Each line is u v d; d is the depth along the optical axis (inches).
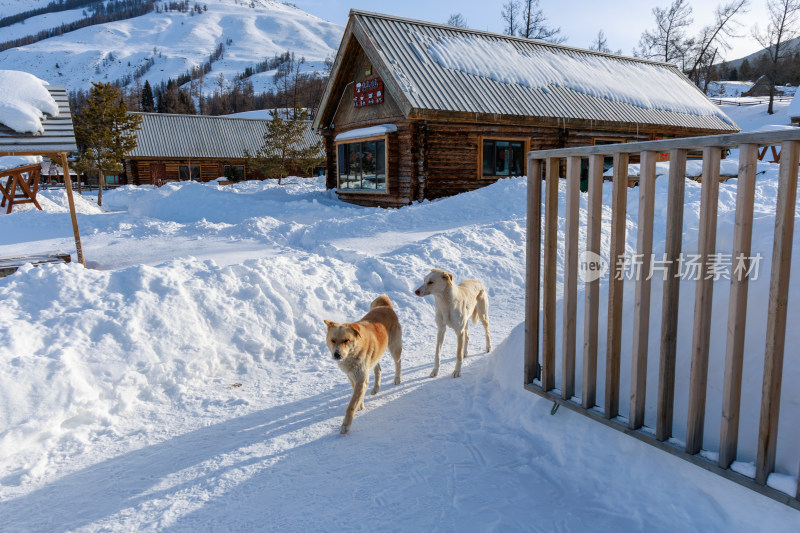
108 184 1546.5
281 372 217.0
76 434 163.5
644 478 126.0
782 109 2014.0
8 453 151.9
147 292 225.6
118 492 135.0
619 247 131.3
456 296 200.7
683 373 136.3
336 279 298.5
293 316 250.1
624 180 130.6
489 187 560.4
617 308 133.3
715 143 105.6
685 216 450.9
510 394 175.5
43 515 126.1
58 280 229.5
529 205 158.6
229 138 1647.4
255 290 249.0
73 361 183.3
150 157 1483.8
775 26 1939.0
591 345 142.4
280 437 161.8
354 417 174.4
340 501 128.0
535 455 145.7
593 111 721.0
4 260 393.4
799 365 117.0
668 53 2047.2
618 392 137.9
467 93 642.2
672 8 1980.8
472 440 155.7
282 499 129.8
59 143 396.5
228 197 751.7
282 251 420.5
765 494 102.9
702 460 114.9
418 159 624.4
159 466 146.9
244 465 145.5
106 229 611.5
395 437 159.5
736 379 107.6
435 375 208.2
